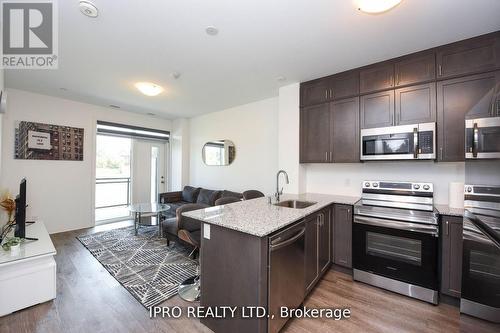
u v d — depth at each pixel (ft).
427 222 7.00
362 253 8.13
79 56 8.41
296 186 10.91
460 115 7.20
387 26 6.53
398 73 8.33
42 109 13.01
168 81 10.78
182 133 18.94
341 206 8.84
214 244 5.85
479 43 6.96
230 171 15.84
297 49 7.86
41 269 6.76
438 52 7.60
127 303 6.84
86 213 14.74
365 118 9.02
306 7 5.77
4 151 11.89
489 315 4.30
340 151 9.62
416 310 6.61
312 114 10.48
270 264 5.05
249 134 14.66
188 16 6.15
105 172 17.89
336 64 8.98
